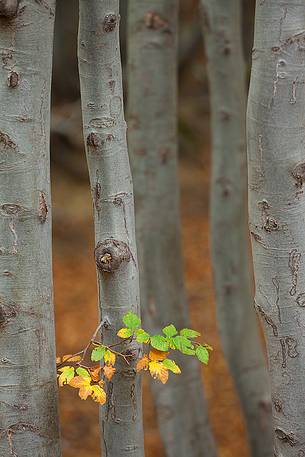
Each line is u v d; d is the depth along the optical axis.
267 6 2.15
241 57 4.07
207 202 10.23
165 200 3.78
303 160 2.24
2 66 2.15
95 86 2.24
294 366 2.37
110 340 2.35
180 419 4.07
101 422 2.45
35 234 2.27
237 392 4.49
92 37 2.20
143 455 2.48
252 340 4.40
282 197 2.25
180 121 11.31
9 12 2.08
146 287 3.84
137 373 2.36
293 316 2.34
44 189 2.28
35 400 2.35
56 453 2.43
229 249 4.25
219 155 4.16
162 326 3.85
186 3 10.46
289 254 2.30
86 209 9.72
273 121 2.20
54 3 2.21
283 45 2.15
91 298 8.00
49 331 2.37
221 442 5.52
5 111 2.18
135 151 3.76
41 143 2.24
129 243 2.32
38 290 2.30
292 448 2.44
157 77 3.63
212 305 7.79
